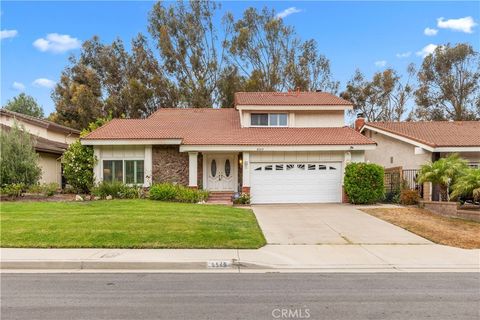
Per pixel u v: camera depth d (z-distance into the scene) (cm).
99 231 1004
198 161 1958
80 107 3666
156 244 921
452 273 748
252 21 3853
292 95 2434
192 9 3806
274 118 2172
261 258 832
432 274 739
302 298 589
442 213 1445
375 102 4275
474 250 930
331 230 1152
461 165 1528
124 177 1891
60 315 515
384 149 2275
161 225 1075
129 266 782
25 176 1731
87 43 3969
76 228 1030
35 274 732
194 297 592
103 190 1719
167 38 3728
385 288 644
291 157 1902
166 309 538
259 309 539
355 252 901
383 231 1140
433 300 583
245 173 1859
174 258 813
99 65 3947
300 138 1941
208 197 1834
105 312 526
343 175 1894
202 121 2269
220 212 1340
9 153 1719
